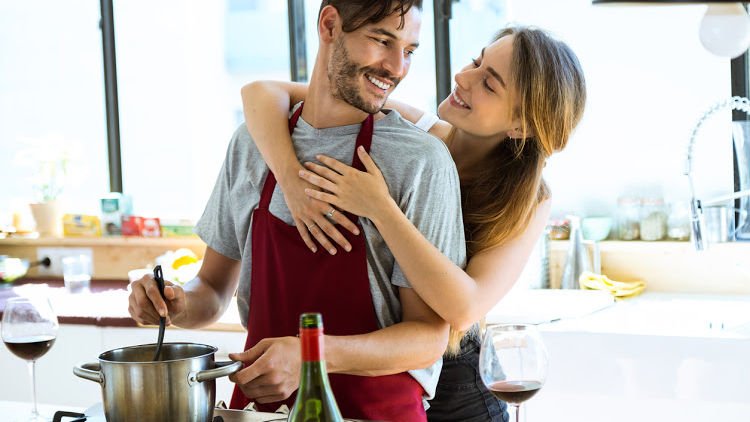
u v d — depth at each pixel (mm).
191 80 12656
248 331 1760
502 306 2932
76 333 3053
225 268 1900
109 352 1398
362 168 1666
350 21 1582
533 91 1917
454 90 2045
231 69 16141
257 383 1389
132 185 4039
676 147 3260
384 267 1662
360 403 1606
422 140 1656
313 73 1744
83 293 3436
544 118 1936
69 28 4066
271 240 1707
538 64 1922
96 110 4070
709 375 2510
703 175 3244
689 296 3088
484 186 1978
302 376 1137
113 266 3758
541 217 2021
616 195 3336
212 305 1858
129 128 4027
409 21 1587
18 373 3129
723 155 3217
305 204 1642
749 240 3148
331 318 1645
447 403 1997
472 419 2006
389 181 1655
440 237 1657
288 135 1747
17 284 3691
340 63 1613
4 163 4188
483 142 2066
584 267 3203
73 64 4066
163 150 9812
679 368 2531
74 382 3072
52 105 4117
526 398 1347
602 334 2584
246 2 16109
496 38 2068
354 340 1509
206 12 14078
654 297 3086
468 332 2000
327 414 1126
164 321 1506
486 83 1963
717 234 3137
